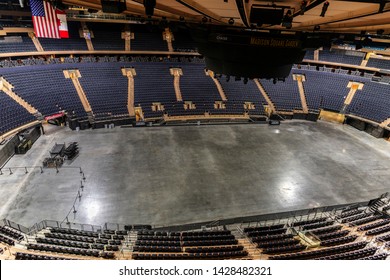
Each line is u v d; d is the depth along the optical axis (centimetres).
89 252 1361
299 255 1384
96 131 3206
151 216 1906
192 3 498
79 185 2181
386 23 595
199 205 2042
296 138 3344
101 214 1895
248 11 573
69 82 3588
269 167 2628
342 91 4184
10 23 3859
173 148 2892
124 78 3953
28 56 3828
